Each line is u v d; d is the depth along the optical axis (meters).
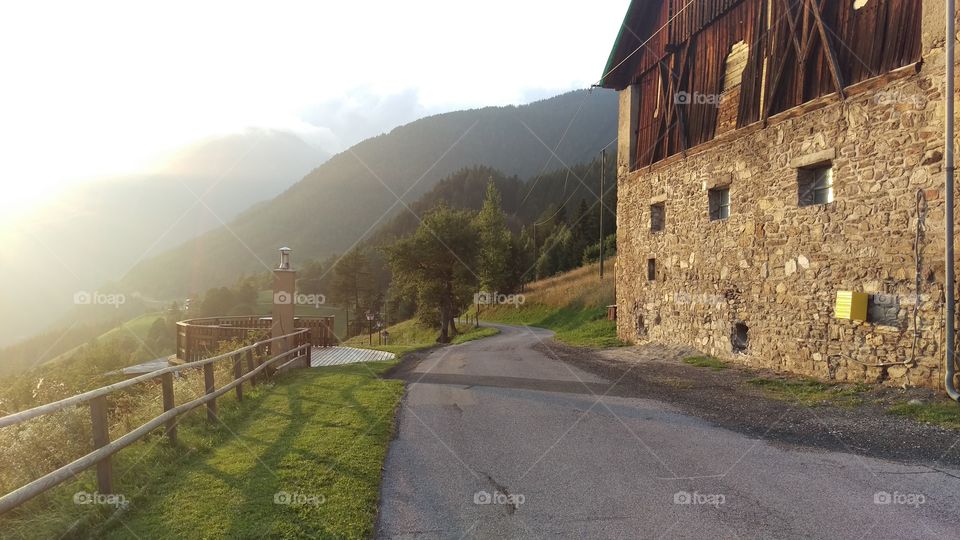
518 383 10.11
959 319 6.97
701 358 12.44
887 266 8.02
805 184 9.93
